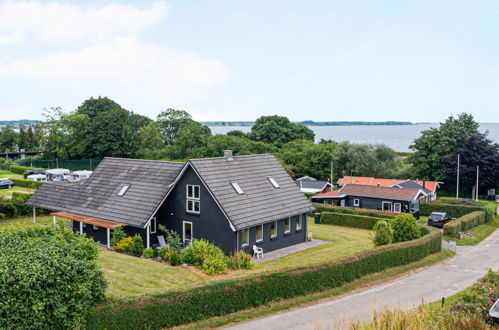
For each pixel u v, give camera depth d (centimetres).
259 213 3055
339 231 4119
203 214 3031
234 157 3397
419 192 5075
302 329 1728
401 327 1556
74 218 3306
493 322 1744
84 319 1422
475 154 6669
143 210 3120
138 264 2414
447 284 2438
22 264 1340
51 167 8794
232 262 2506
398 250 2727
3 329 1254
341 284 2311
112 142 8550
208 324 1727
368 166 7350
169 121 11506
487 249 3484
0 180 6431
